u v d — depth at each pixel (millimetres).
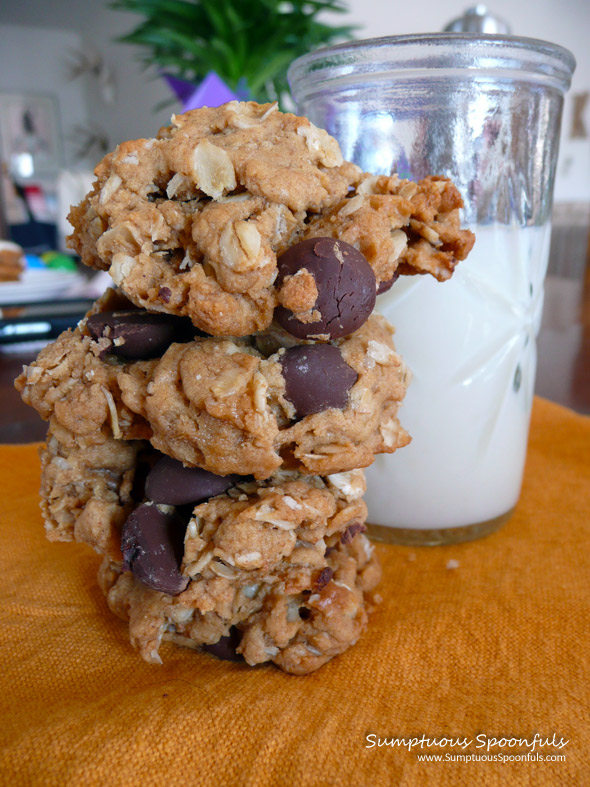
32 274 385
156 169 99
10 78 914
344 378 99
